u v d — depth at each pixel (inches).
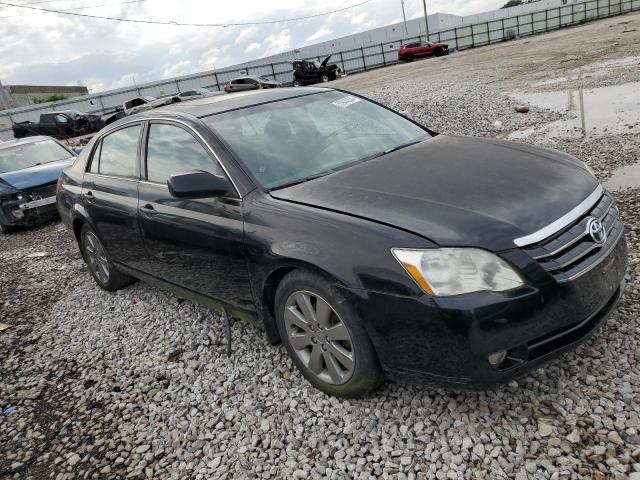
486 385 89.6
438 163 118.3
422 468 90.5
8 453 119.6
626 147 251.3
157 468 105.0
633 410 92.7
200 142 132.3
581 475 82.6
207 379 130.2
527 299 87.6
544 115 363.6
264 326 122.6
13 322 194.5
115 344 159.3
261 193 117.8
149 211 145.4
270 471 97.6
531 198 99.4
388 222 96.6
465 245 89.1
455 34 1818.4
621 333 112.7
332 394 111.7
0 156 384.5
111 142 175.0
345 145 137.1
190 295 146.7
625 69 506.0
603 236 99.2
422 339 91.0
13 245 323.3
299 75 1402.6
